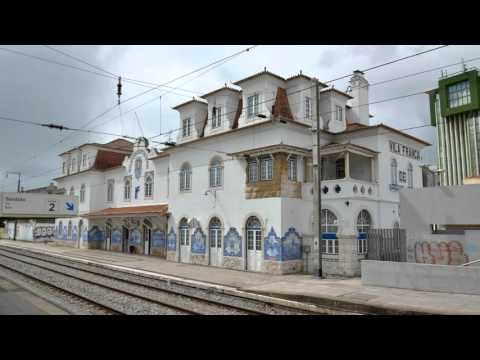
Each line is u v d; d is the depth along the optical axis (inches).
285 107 921.5
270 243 831.7
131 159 1437.0
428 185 1417.3
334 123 980.6
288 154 844.6
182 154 1101.7
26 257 1171.9
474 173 1234.0
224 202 949.8
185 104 1109.1
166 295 576.7
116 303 505.4
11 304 480.1
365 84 1144.2
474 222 657.0
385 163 914.1
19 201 908.0
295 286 635.5
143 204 1347.2
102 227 1594.5
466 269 542.9
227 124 983.0
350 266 771.4
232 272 847.1
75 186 1713.8
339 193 807.1
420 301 495.8
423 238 670.5
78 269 888.3
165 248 1199.6
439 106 1333.7
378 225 866.1
